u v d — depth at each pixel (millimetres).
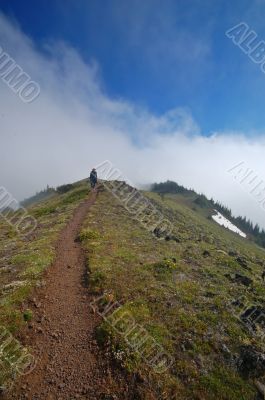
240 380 11742
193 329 14234
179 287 18141
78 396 11031
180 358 12531
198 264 23047
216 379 11703
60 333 14203
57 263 21906
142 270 20156
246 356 12742
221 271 22203
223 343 13523
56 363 12469
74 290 18031
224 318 15359
